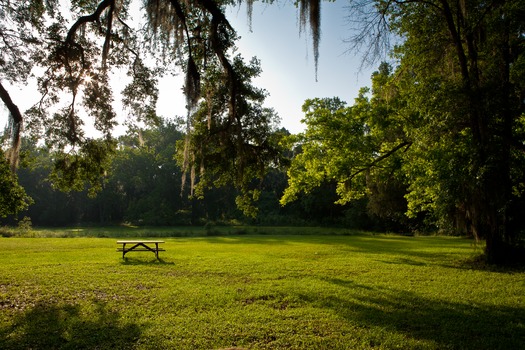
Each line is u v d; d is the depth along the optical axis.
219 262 16.16
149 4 9.05
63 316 7.69
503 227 14.80
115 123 12.38
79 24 9.52
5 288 10.13
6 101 9.55
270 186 72.88
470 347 6.13
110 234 40.12
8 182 14.91
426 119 14.38
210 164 13.58
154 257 17.83
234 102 10.60
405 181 21.64
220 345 6.12
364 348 6.02
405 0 14.58
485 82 13.04
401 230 47.31
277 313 8.02
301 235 41.50
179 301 8.99
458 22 13.99
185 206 73.50
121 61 12.05
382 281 11.81
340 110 20.83
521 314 8.02
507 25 12.91
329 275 12.93
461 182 13.62
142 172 69.75
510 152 14.07
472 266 14.89
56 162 12.36
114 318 7.57
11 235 34.62
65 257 17.28
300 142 21.62
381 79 19.25
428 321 7.49
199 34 10.78
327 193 61.28
